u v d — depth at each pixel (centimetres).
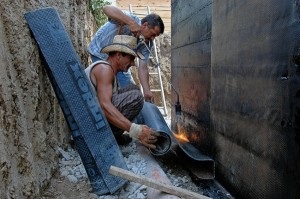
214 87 282
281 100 176
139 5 1024
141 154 276
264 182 197
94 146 218
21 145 173
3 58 168
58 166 247
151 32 327
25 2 226
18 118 173
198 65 337
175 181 270
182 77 404
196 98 346
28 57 204
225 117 258
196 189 261
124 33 337
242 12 221
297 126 162
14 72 185
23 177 173
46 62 221
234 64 237
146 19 325
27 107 196
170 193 186
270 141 189
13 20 192
